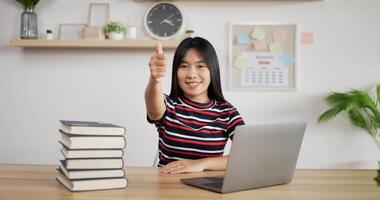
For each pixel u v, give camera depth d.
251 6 2.56
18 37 2.64
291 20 2.56
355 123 2.49
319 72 2.56
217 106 1.58
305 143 2.57
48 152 2.65
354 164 2.56
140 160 2.62
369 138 2.55
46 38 2.55
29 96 2.66
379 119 2.33
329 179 1.12
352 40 2.55
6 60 2.65
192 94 1.50
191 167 1.21
